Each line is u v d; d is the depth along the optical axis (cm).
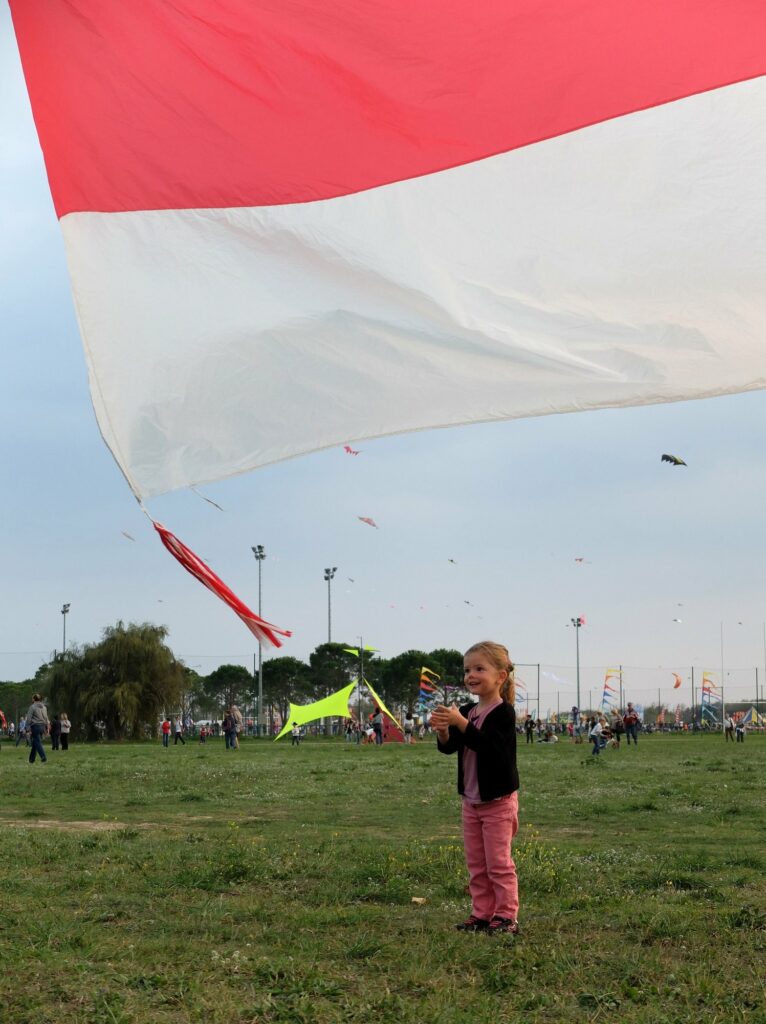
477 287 553
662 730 8975
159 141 567
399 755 3741
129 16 562
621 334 543
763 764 2845
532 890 823
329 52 553
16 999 496
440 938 651
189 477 577
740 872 930
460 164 550
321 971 561
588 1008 507
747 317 536
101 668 7019
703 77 530
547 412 554
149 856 992
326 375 570
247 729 9944
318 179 561
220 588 547
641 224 538
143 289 573
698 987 533
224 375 574
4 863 960
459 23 543
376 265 559
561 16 536
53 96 568
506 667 706
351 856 1002
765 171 529
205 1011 479
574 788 1955
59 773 2531
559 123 541
